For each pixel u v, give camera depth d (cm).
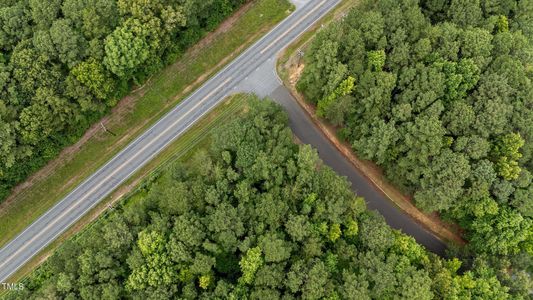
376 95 9588
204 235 8531
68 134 10419
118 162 10681
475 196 9300
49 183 10406
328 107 10219
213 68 11588
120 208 10231
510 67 9669
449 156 9256
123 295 8250
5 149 9300
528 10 10919
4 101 9331
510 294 8975
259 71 11619
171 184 9169
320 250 8681
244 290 8394
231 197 9094
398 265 8662
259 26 12069
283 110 10831
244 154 9275
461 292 8769
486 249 9650
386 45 10081
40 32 9531
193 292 8156
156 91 11225
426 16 11056
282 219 8925
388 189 10738
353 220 9169
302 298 8256
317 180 9269
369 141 9756
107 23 10025
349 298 8256
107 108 10844
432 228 10556
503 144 9456
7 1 10175
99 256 8138
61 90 9769
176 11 10469
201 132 10944
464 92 9669
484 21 10612
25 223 10144
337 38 9988
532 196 9175
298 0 12425
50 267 8725
